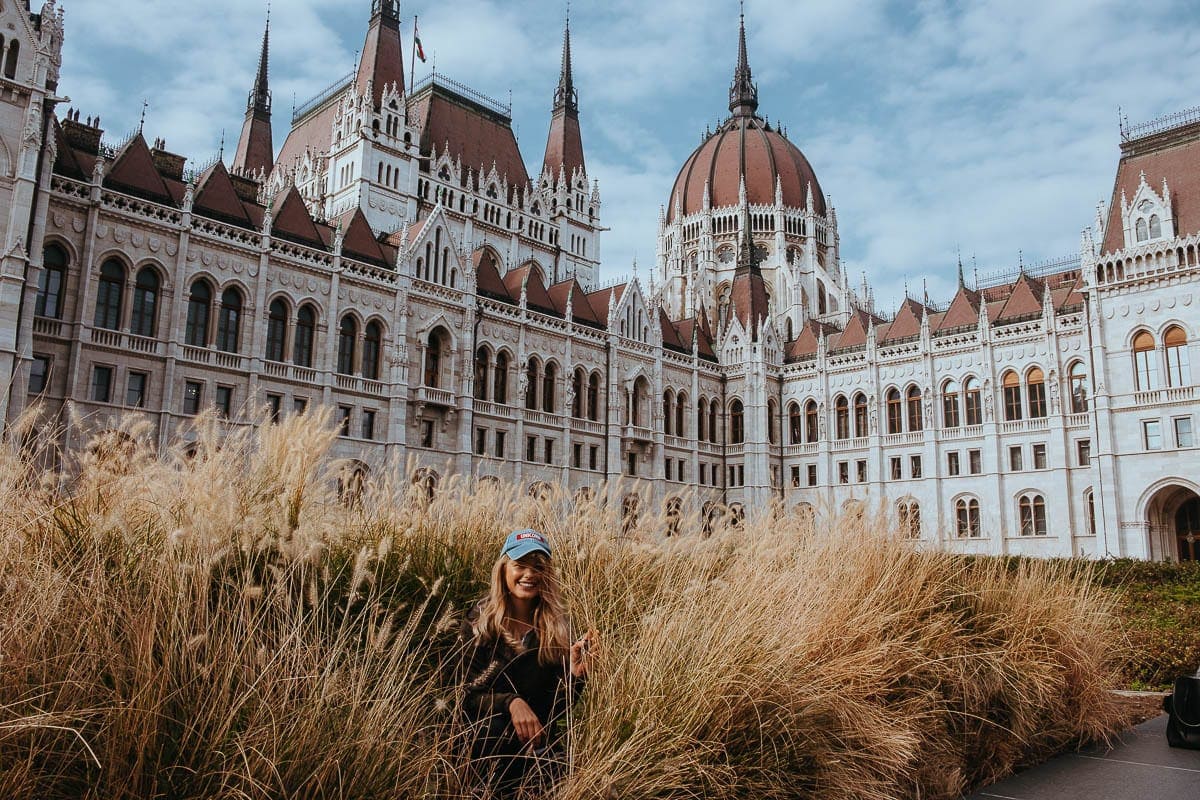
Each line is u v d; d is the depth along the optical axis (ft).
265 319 160.35
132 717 17.38
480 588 30.12
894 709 33.19
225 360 153.89
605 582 33.55
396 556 29.91
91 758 17.24
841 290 370.32
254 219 169.78
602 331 228.43
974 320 234.58
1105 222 207.00
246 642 19.67
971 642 39.78
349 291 174.70
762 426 258.37
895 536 43.75
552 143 341.82
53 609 18.76
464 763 21.75
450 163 284.41
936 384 234.79
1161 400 186.80
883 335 255.70
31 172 119.14
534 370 211.00
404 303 181.27
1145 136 208.33
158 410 143.23
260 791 17.58
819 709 28.40
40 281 133.49
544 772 22.91
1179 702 41.68
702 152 414.82
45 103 126.93
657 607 29.12
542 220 315.58
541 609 22.97
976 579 44.96
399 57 280.10
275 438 28.30
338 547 28.78
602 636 29.14
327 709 19.52
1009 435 218.38
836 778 27.63
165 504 23.86
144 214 145.79
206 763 17.33
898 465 239.71
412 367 183.32
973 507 223.30
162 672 17.90
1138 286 193.98
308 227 175.52
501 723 22.67
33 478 24.72
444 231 195.42
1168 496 187.42
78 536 22.93
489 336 200.13
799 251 387.96
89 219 138.72
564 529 37.17
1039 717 40.57
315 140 300.61
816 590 34.30
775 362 269.23
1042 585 47.39
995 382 222.69
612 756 22.39
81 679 18.07
